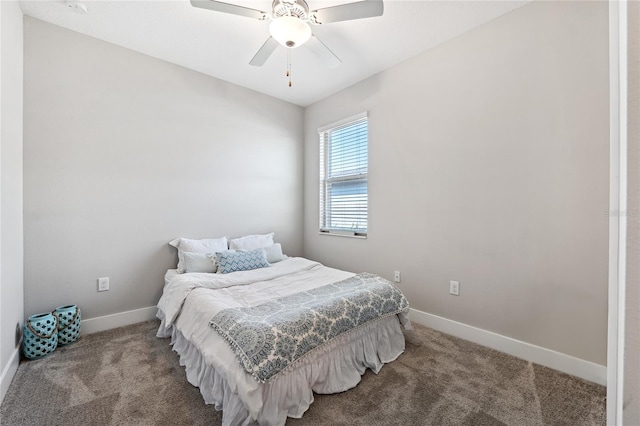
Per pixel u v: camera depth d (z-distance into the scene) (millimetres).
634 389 402
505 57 2113
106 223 2498
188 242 2834
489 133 2205
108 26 2285
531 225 2008
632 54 411
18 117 1979
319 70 2963
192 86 2977
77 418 1437
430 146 2574
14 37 1906
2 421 1413
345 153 3439
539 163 1967
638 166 400
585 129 1788
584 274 1803
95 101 2436
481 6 2033
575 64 1818
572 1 1825
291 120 3836
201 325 1738
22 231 2072
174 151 2869
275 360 1355
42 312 2203
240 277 2402
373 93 3055
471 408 1528
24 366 1890
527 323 2029
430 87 2566
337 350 1730
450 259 2443
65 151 2299
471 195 2311
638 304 397
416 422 1429
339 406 1545
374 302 1957
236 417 1325
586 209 1791
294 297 1906
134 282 2646
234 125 3299
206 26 2285
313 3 2020
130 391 1655
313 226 3838
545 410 1514
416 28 2283
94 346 2178
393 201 2875
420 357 2057
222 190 3211
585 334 1800
